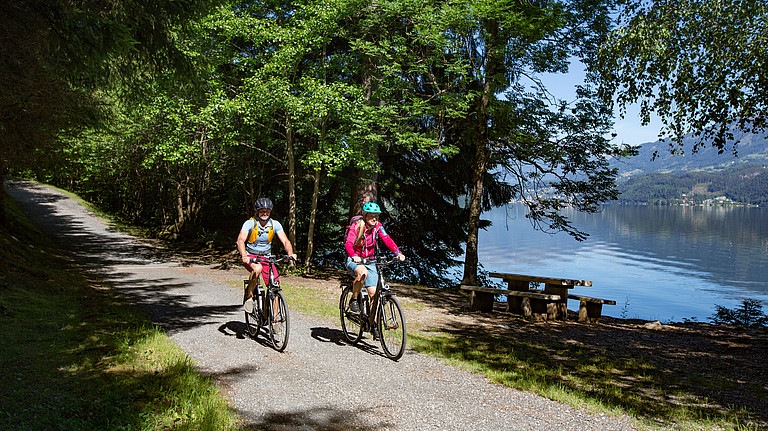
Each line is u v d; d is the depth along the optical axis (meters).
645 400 4.55
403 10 12.19
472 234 14.45
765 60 7.19
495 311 10.52
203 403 3.78
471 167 17.39
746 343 7.66
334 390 4.45
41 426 3.10
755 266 87.62
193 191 24.95
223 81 15.17
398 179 17.89
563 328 8.74
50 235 22.80
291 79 14.80
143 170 29.20
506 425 3.77
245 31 13.11
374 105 13.99
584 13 12.60
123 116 19.53
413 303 10.90
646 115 8.51
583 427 3.77
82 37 5.96
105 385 3.95
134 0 6.95
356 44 12.47
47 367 4.32
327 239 20.86
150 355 5.04
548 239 124.75
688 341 7.82
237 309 8.48
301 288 11.83
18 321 5.93
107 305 7.90
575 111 14.23
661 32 7.80
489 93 12.27
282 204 20.16
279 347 5.82
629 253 102.31
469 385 4.80
